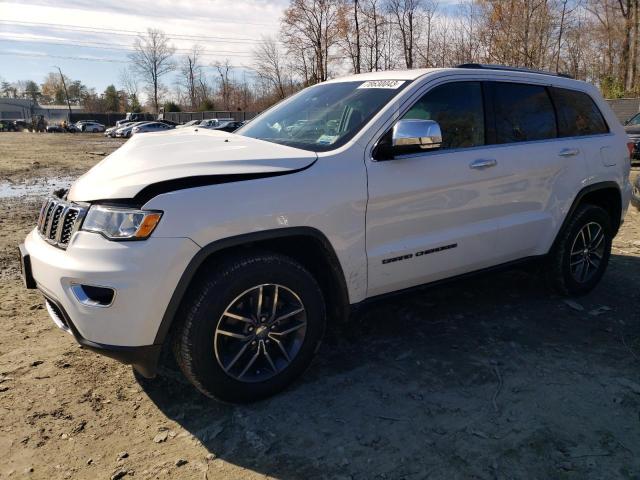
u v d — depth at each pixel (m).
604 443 2.67
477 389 3.16
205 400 3.05
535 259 4.19
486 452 2.61
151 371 2.77
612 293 4.70
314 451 2.62
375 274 3.25
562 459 2.55
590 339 3.80
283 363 3.06
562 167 4.14
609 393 3.11
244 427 2.81
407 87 3.46
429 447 2.65
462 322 4.07
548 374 3.32
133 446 2.67
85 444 2.68
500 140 3.83
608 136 4.59
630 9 33.69
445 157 3.46
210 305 2.71
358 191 3.09
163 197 2.60
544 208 4.09
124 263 2.54
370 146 3.20
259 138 3.66
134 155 3.08
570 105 4.39
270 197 2.81
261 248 2.96
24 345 3.68
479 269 3.85
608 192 4.64
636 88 30.00
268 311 2.93
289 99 4.25
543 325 4.03
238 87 73.94
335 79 4.19
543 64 26.34
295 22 42.53
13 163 18.59
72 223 2.76
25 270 3.04
